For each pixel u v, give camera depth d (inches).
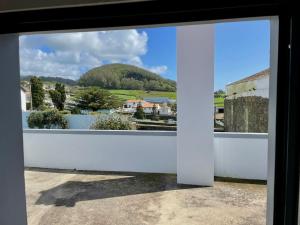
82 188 176.1
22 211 70.3
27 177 200.7
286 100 40.9
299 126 39.6
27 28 51.2
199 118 175.2
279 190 41.9
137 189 172.6
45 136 224.7
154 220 130.2
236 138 190.1
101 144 217.0
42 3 47.0
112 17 46.6
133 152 212.7
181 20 45.4
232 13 42.9
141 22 47.3
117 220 130.9
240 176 191.3
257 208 140.6
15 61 67.1
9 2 48.2
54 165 225.0
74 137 220.5
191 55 172.7
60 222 129.5
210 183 176.4
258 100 258.1
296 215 39.9
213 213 135.9
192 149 177.6
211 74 171.9
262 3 40.3
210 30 168.9
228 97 269.1
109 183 185.6
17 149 68.4
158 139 208.2
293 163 39.9
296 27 39.3
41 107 357.7
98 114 326.3
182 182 181.0
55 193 167.5
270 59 51.0
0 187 62.3
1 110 62.8
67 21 49.3
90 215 136.6
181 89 176.2
